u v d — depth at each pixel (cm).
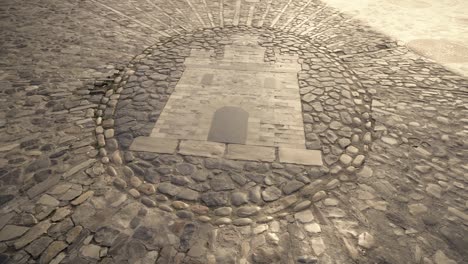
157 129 512
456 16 968
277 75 663
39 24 834
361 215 382
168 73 661
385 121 536
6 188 403
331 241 354
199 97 590
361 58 736
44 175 423
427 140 495
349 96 600
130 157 460
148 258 334
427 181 426
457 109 563
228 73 666
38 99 566
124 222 369
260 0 1059
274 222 375
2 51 707
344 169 446
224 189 415
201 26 879
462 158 462
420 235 359
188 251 342
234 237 358
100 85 616
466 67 696
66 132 498
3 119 515
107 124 520
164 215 380
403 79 654
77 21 863
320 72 677
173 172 438
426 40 816
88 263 326
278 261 335
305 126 525
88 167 439
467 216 380
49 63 675
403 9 1018
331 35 845
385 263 333
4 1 956
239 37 820
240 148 480
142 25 869
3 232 352
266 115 548
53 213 375
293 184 424
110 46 755
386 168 446
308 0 1067
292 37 830
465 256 339
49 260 328
